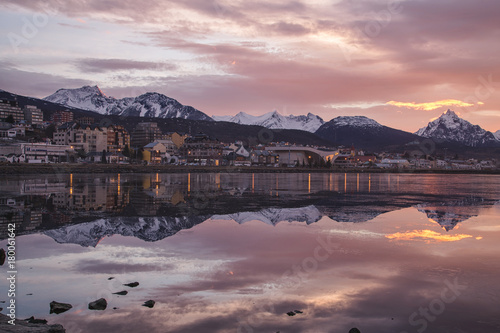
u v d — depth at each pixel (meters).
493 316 12.04
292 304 13.02
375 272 16.55
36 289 14.23
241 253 19.73
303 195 55.62
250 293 14.02
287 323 11.52
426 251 20.30
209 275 16.08
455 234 25.27
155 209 36.72
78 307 12.55
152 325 11.27
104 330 10.88
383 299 13.45
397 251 20.27
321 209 38.34
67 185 67.88
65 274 16.08
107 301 13.10
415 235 24.78
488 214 35.69
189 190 61.41
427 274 16.30
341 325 11.43
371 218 32.41
